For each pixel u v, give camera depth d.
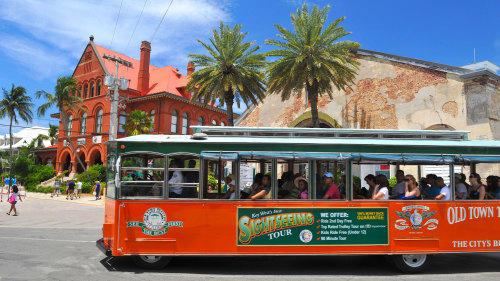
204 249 7.25
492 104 17.97
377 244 7.48
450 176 7.89
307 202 7.45
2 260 7.96
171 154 7.48
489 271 7.82
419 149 7.88
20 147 65.56
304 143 7.65
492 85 18.20
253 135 8.28
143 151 7.43
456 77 18.94
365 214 7.52
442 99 19.39
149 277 6.83
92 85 41.88
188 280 6.67
